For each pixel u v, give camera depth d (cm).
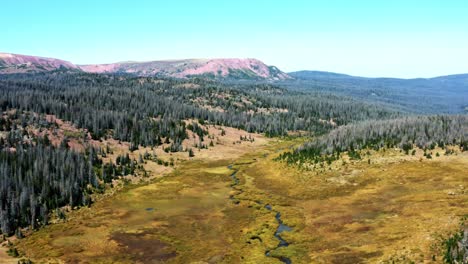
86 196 14862
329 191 14438
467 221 8819
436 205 10925
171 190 16362
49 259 9644
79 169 16500
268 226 11325
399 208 11394
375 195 13200
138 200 15000
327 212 12175
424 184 13400
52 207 13625
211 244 10338
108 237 11125
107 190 16250
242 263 8900
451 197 11519
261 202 14150
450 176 13725
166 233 11350
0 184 13500
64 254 9969
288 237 10375
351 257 8325
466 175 13588
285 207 13212
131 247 10338
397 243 8512
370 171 15638
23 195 12900
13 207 12238
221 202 14488
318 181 15650
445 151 16538
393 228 9694
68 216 13188
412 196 12344
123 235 11269
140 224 12225
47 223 12481
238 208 13562
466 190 12019
